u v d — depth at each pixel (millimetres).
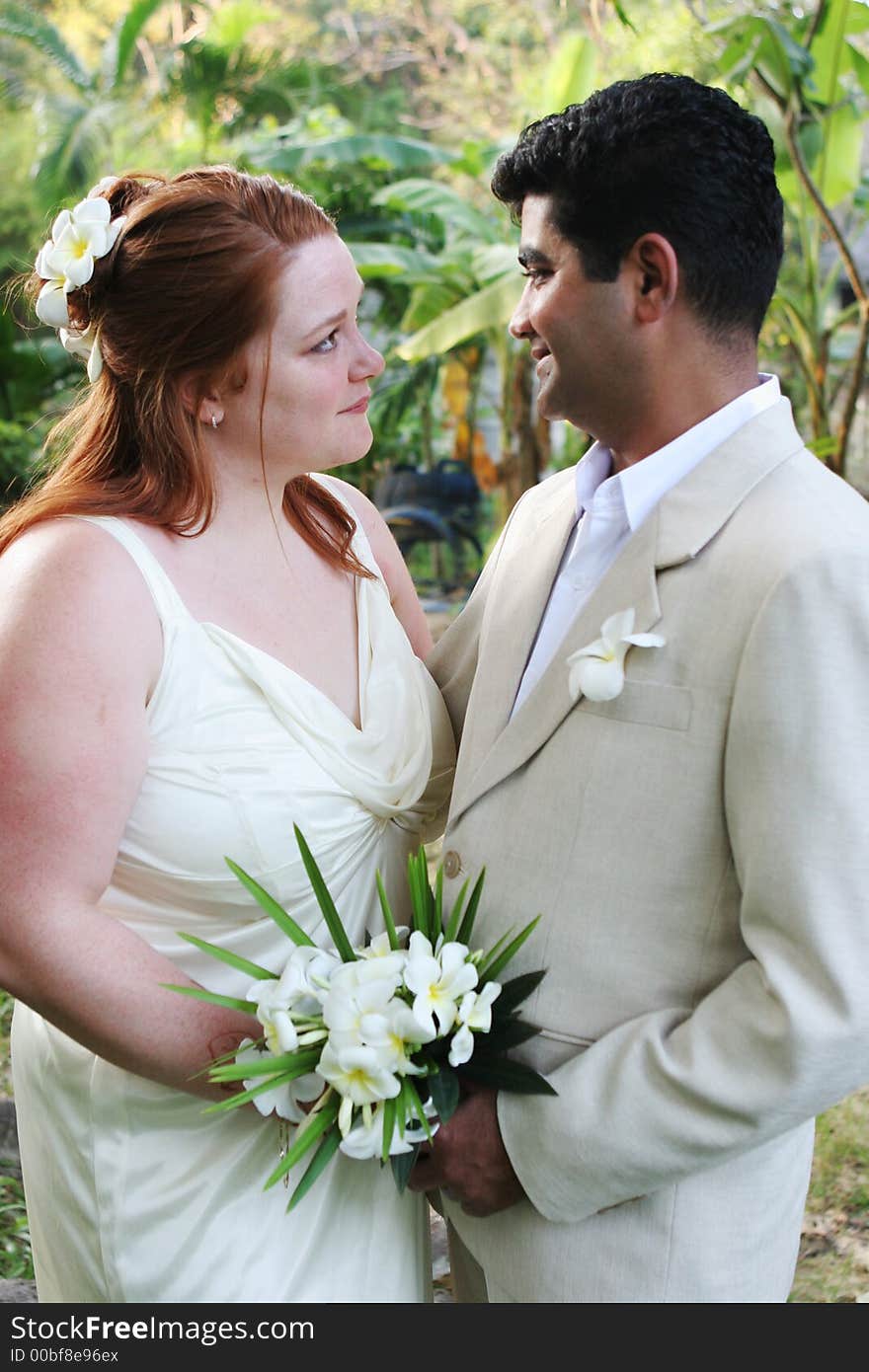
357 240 8961
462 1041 1375
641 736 1396
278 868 1542
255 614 1619
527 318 1490
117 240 1549
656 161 1362
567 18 11711
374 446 9336
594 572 1553
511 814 1505
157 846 1518
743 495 1389
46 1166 1650
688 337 1419
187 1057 1501
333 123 9680
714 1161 1353
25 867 1437
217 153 9703
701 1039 1337
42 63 11562
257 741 1541
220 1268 1553
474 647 1849
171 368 1539
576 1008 1440
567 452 8828
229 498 1619
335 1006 1347
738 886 1379
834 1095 1302
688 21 7117
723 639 1345
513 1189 1478
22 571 1493
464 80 12281
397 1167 1456
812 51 5820
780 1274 1531
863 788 1263
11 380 9141
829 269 8133
